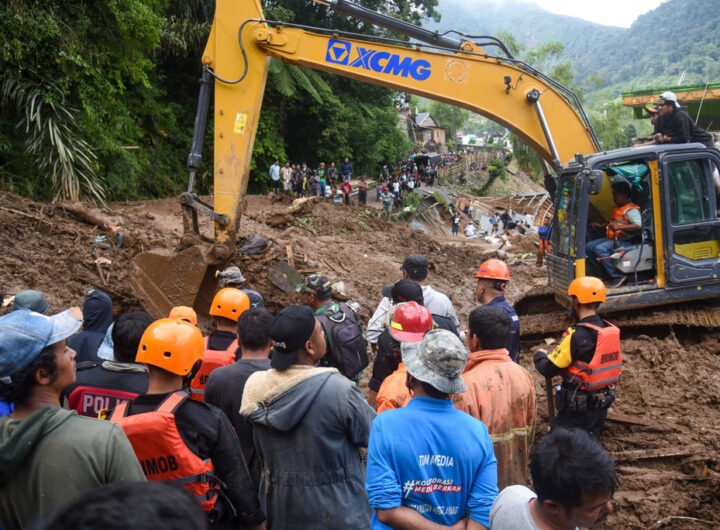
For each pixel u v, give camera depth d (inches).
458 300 462.9
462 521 97.0
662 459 198.1
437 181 2084.2
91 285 311.7
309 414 106.4
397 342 160.4
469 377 132.7
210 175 1011.9
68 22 532.1
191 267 287.1
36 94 490.6
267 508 109.1
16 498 76.0
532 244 776.3
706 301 282.0
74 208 388.8
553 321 311.7
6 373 76.5
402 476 95.4
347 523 106.7
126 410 99.4
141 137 850.1
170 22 846.5
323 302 180.1
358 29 1403.8
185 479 94.0
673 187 272.2
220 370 131.0
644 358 260.8
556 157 308.0
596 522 71.0
